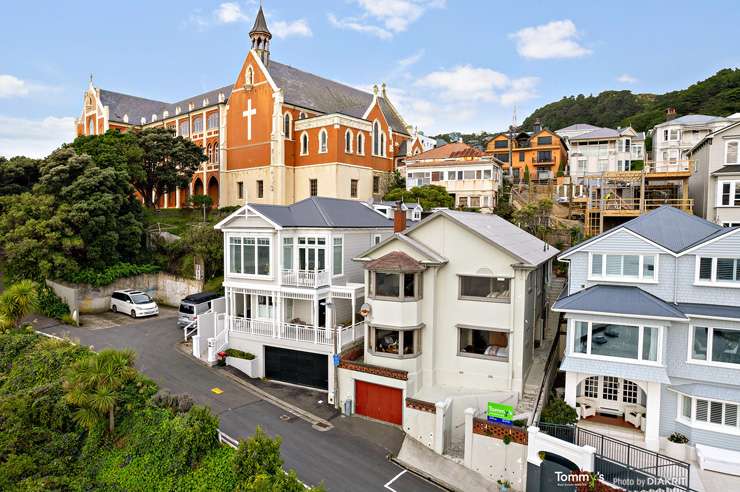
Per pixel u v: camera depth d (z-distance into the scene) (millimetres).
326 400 24078
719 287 17750
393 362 22469
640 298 18344
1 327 29188
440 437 19016
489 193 52531
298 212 28672
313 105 61594
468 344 23312
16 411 21531
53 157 41125
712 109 77812
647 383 17750
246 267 27875
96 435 20688
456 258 22594
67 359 25750
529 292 23062
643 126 90750
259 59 58406
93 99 80938
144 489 17844
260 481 14688
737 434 16562
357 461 18859
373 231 30547
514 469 17250
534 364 24359
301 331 25625
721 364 17234
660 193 46906
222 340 28359
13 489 18234
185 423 19203
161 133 55094
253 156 59219
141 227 43125
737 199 35062
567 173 68375
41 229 36531
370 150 60625
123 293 37812
